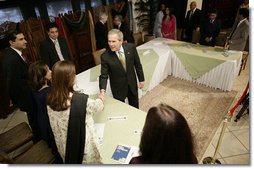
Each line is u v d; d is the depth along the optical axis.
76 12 4.42
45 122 1.78
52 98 1.42
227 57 3.65
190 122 3.18
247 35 4.04
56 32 3.03
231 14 7.24
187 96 3.82
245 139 2.84
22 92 2.45
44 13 4.07
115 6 5.11
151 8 6.02
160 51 4.05
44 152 1.98
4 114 3.63
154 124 0.84
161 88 4.09
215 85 3.94
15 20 3.71
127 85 2.54
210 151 2.65
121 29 4.50
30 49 3.85
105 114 2.08
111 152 1.64
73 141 1.48
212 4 7.03
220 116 3.29
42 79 1.73
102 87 2.32
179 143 0.84
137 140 1.75
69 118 1.42
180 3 5.98
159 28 5.49
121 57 2.37
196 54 3.84
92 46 4.94
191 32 5.35
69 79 1.41
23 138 2.21
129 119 2.00
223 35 5.51
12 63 2.36
